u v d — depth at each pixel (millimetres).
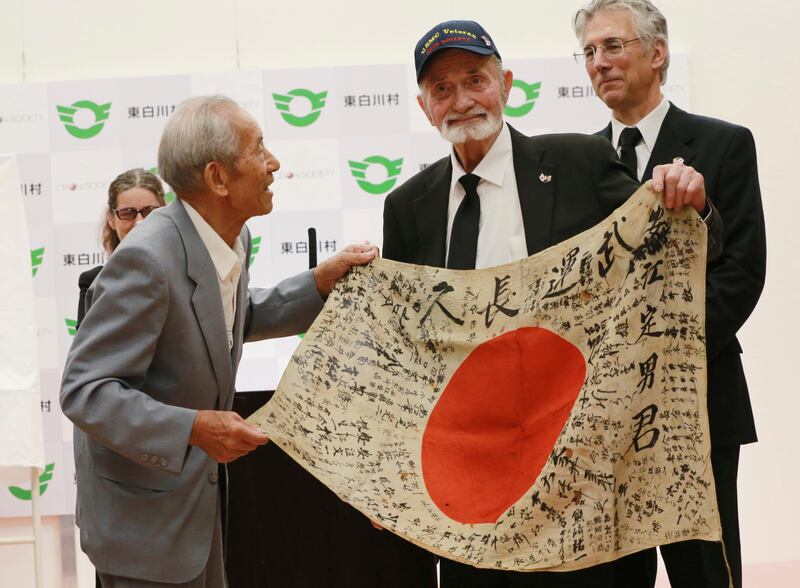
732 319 2805
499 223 2785
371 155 5523
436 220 2887
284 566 3105
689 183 2342
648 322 2355
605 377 2342
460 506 2416
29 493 5305
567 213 2721
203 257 2490
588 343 2496
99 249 5457
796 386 5609
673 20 5676
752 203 2891
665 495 2232
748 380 5621
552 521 2289
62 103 5480
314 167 5520
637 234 2432
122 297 2381
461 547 2314
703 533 2172
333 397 2600
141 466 2436
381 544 3105
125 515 2410
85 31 5617
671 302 2352
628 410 2311
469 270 2703
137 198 3736
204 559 2438
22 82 5520
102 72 5605
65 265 5445
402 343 2689
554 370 2529
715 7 5668
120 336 2377
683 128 3051
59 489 5320
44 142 5469
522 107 5508
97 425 2324
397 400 2611
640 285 2385
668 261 2371
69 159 5469
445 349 2656
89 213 5465
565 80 5516
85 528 2455
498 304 2646
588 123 5523
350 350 2676
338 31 5668
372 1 5672
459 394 2600
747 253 2846
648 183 2434
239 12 5652
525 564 2258
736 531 2820
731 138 2955
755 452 5598
